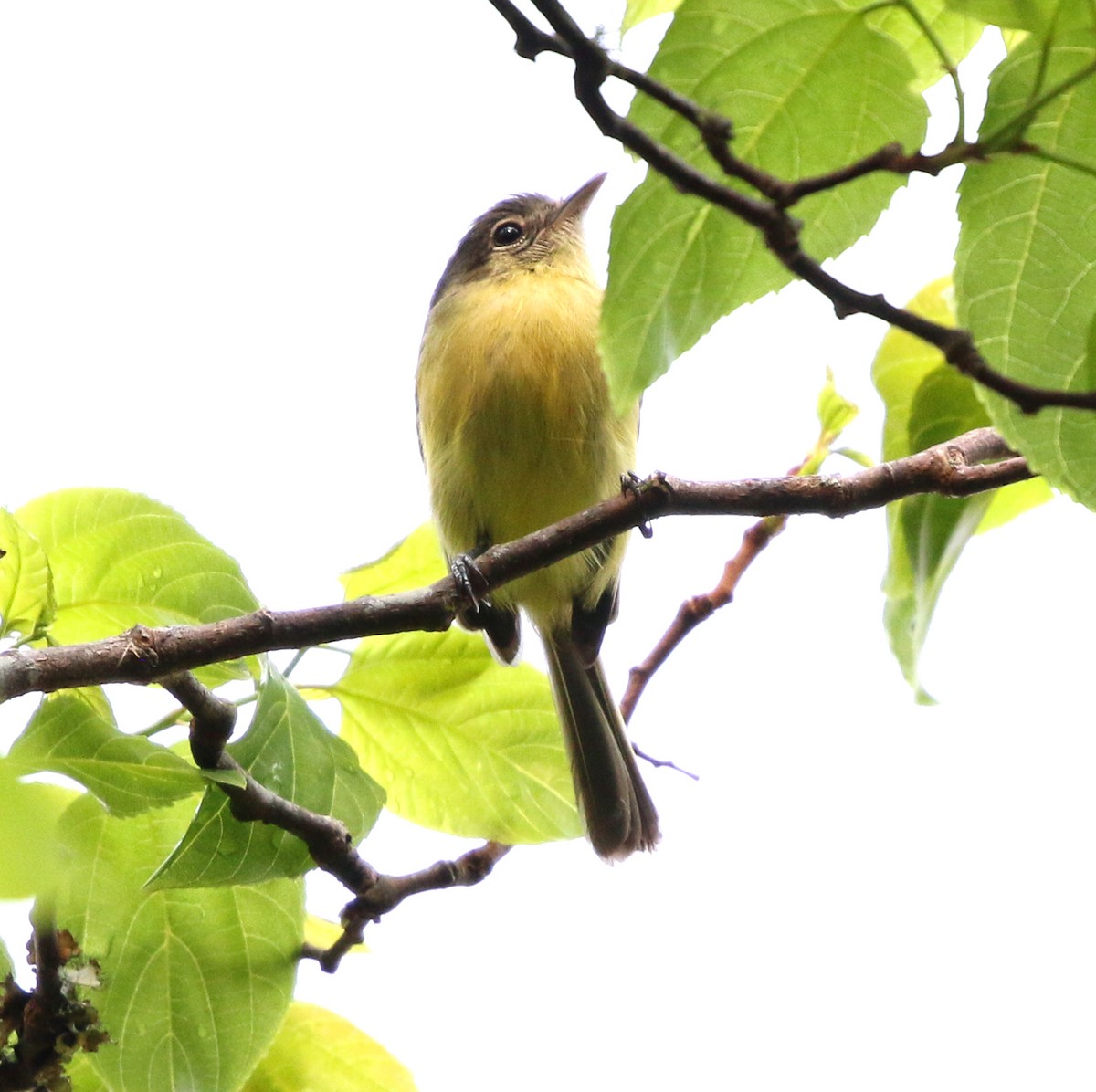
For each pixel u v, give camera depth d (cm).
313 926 737
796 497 657
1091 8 423
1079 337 497
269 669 638
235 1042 660
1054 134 472
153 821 675
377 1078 720
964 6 429
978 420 775
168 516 683
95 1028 595
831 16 477
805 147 504
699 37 482
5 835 277
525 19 458
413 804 755
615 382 518
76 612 681
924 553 744
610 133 457
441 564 787
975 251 495
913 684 768
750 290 515
